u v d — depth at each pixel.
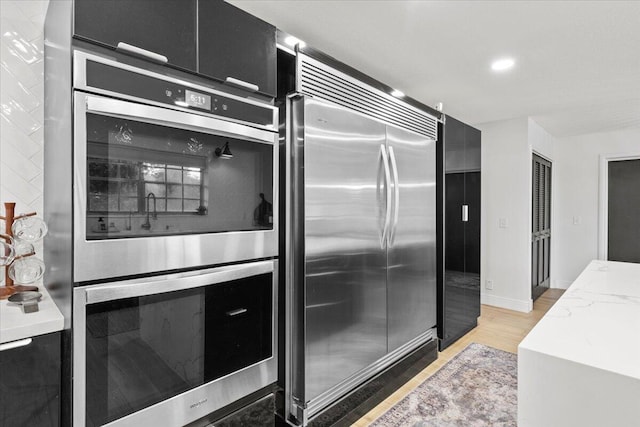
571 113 3.99
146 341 1.17
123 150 1.10
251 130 1.44
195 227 1.29
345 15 1.99
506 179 4.30
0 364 0.97
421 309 2.73
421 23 2.08
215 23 1.33
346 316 2.02
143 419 1.16
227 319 1.40
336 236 1.95
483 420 2.07
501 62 2.60
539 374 0.87
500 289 4.37
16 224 1.33
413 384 2.50
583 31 2.16
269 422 1.56
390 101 2.42
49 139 1.40
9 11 1.49
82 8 1.01
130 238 1.12
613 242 4.97
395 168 2.37
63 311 1.11
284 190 1.83
